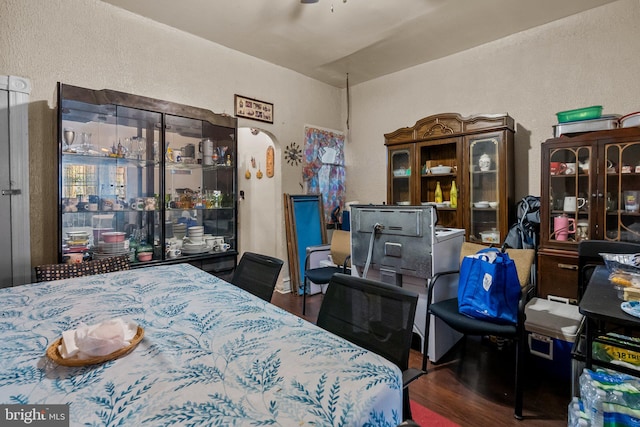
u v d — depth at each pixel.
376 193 4.30
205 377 0.80
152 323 1.15
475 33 3.10
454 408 1.76
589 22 2.72
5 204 2.15
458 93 3.52
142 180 2.69
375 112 4.27
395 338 1.10
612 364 1.35
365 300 1.22
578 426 1.23
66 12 2.40
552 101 2.92
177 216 2.87
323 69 3.95
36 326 1.13
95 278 1.77
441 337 2.29
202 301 1.38
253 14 2.73
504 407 1.77
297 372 0.83
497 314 1.78
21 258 2.21
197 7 2.63
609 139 2.34
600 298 1.38
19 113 2.17
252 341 1.00
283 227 3.93
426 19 2.84
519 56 3.10
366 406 0.70
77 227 2.40
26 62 2.25
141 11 2.69
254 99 3.57
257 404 0.70
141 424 0.64
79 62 2.46
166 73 2.91
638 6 2.51
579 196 2.52
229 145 3.05
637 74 2.53
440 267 2.26
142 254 2.55
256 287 1.73
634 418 1.15
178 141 2.83
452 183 3.37
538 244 2.79
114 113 2.44
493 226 3.03
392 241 2.36
